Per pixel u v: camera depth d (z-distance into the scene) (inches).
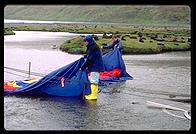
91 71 1243.8
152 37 3991.1
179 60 2541.8
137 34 4687.5
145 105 1182.9
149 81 1636.3
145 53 2970.0
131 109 1131.9
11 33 4827.8
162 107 1158.3
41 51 2908.5
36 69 1920.5
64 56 2632.9
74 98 1255.5
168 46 3307.1
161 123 986.7
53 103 1176.2
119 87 1480.1
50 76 1274.6
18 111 1071.6
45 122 975.6
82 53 2849.4
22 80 1416.1
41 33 5378.9
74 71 1263.5
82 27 6875.0
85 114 1066.7
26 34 5034.5
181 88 1478.8
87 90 1245.7
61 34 5123.0
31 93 1273.4
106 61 1621.6
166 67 2134.6
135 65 2204.7
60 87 1268.5
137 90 1423.5
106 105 1176.2
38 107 1127.0
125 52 2918.3
